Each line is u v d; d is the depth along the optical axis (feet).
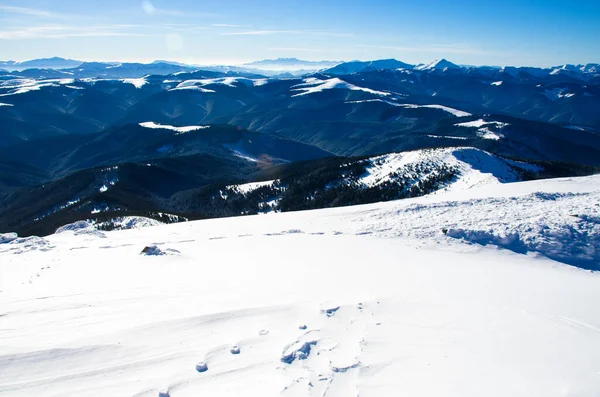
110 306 35.04
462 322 35.37
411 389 23.03
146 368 24.09
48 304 35.58
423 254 64.34
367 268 54.24
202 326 30.27
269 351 26.58
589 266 63.31
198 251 64.49
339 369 24.68
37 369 23.67
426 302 40.09
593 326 37.29
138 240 76.07
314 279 46.91
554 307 42.55
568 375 26.43
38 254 63.98
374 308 36.70
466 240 70.59
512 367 27.09
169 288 41.52
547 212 78.69
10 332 28.84
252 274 48.91
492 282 51.13
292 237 75.46
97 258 58.90
